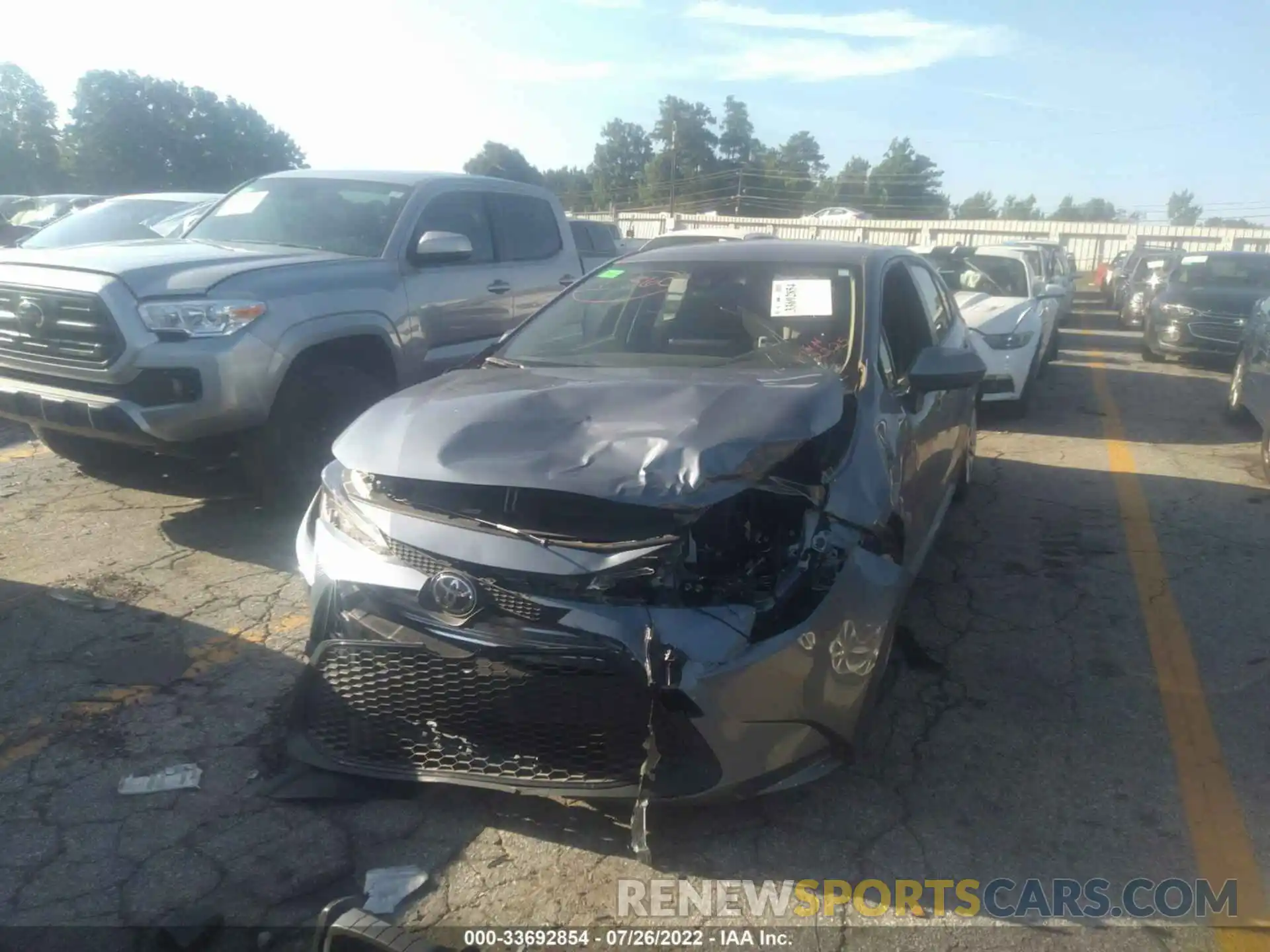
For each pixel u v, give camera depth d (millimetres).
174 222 9570
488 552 3031
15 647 4348
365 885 2951
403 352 6176
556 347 4508
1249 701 4176
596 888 2979
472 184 7168
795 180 83188
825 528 3266
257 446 5535
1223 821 3357
